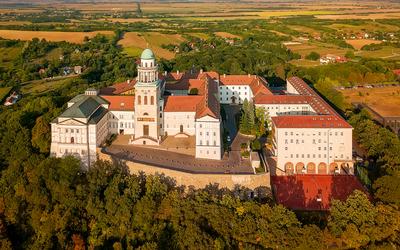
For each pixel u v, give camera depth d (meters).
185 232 192.62
